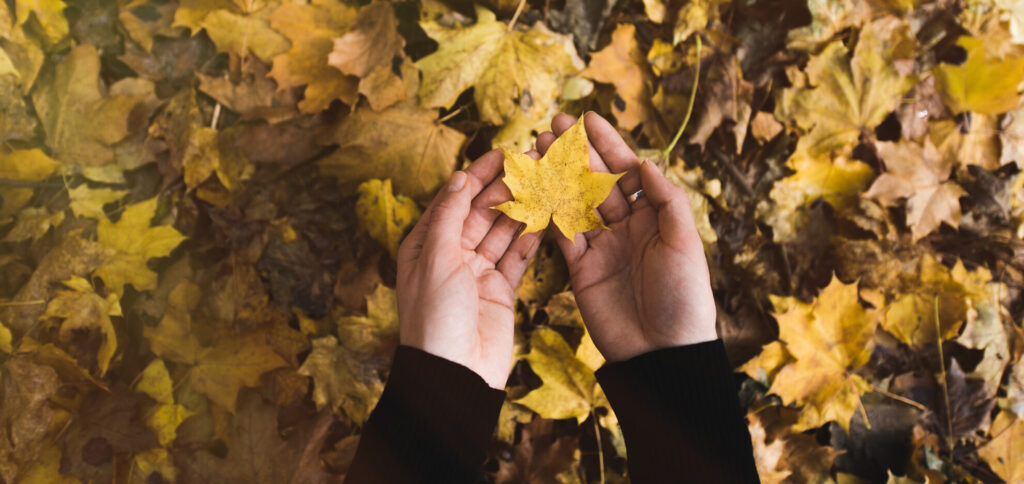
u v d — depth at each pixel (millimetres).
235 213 719
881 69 753
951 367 759
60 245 685
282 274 715
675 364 561
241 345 702
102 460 678
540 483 708
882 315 759
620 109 741
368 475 533
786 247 762
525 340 719
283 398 702
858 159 772
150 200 702
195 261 716
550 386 694
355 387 699
